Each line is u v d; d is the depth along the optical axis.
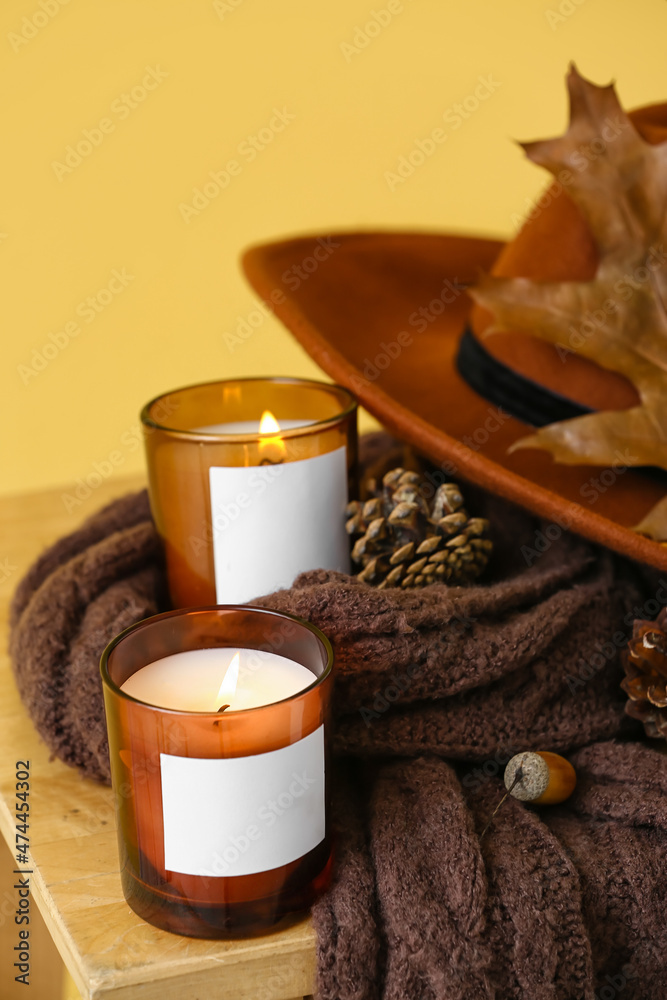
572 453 0.76
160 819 0.65
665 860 0.69
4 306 1.34
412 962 0.66
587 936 0.67
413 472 0.82
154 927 0.67
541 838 0.69
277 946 0.66
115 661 0.67
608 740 0.75
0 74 1.22
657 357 0.77
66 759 0.74
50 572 0.83
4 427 1.42
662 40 1.11
